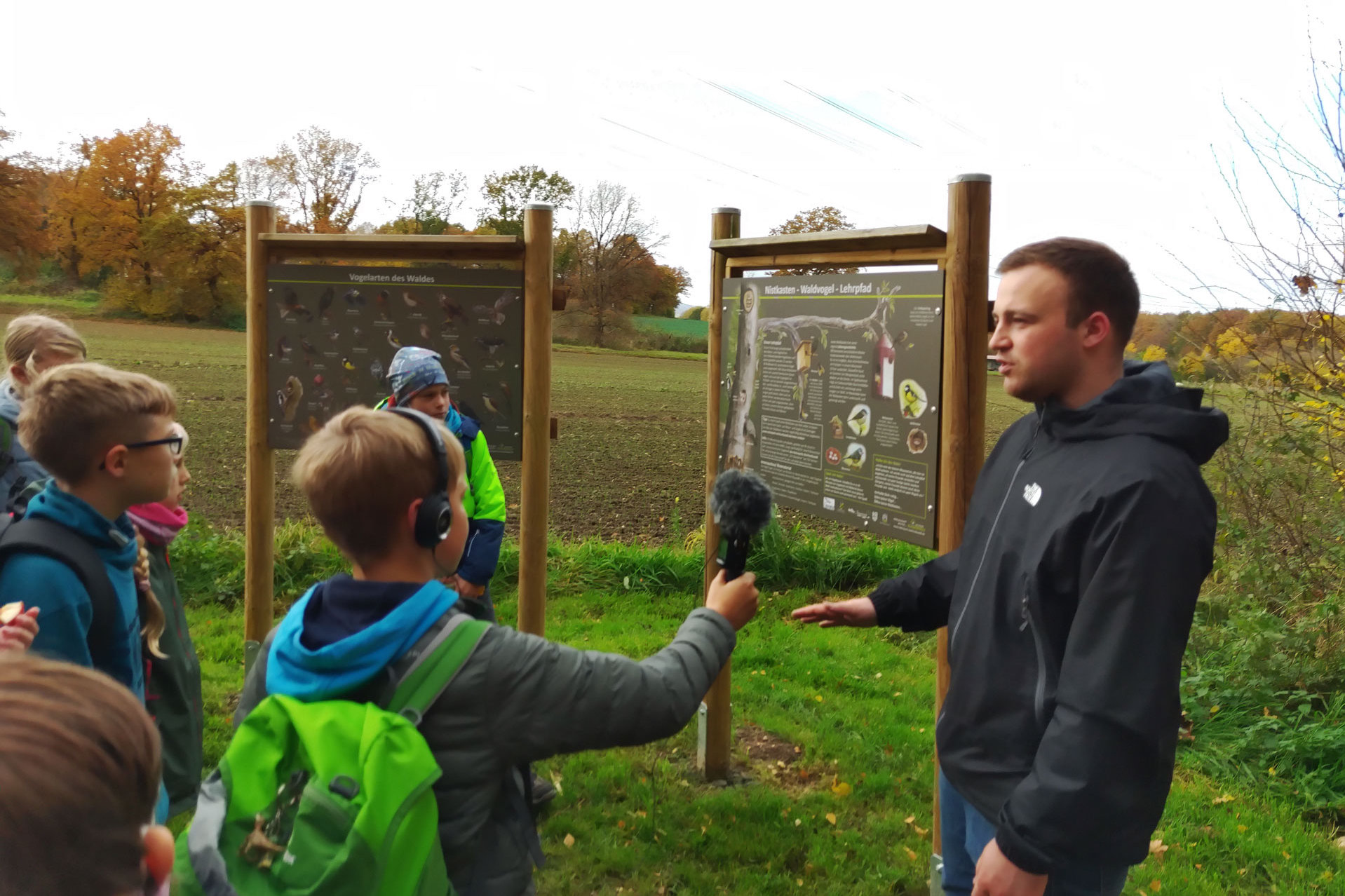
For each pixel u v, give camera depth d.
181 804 2.80
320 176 68.94
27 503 2.66
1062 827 1.65
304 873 1.25
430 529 1.54
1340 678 4.97
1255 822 3.98
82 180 65.81
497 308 4.23
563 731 1.48
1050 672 1.85
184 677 2.79
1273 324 5.54
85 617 2.11
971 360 2.87
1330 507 5.66
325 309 4.44
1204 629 5.72
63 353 3.07
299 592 6.84
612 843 3.61
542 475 4.17
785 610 7.27
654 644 6.14
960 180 2.84
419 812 1.32
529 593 4.19
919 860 3.57
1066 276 1.94
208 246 63.22
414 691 1.42
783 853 3.57
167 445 2.28
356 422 1.58
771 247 3.71
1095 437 1.86
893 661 6.25
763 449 3.88
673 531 9.90
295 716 1.39
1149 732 1.64
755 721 4.96
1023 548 1.92
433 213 72.12
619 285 74.69
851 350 3.38
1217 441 1.84
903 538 3.16
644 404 29.02
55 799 0.72
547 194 74.44
